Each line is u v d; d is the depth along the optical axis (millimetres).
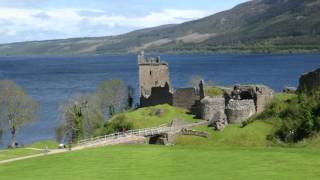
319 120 82250
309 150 64375
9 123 136750
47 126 163000
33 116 146250
